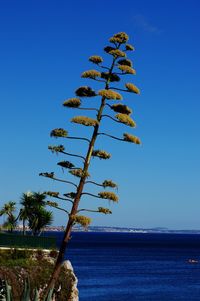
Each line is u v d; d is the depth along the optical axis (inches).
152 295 3634.4
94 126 902.4
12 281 1552.7
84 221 858.1
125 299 3405.5
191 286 4205.2
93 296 3526.1
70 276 1797.5
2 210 2425.0
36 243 1867.6
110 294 3631.9
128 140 894.4
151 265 6274.6
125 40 935.7
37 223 2385.6
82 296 3513.8
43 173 889.5
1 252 1728.6
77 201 887.7
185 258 7628.0
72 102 905.5
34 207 2394.2
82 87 916.6
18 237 1861.5
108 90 891.4
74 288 1795.0
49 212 2412.6
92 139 906.7
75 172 884.6
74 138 904.9
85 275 4933.6
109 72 927.7
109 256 7844.5
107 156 909.8
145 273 5236.2
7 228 2422.5
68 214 887.1
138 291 3833.7
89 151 906.1
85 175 884.6
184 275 5088.6
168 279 4709.6
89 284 4217.5
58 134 894.4
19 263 1658.5
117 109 914.1
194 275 5098.4
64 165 902.4
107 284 4227.4
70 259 7076.8
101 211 875.4
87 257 7519.7
